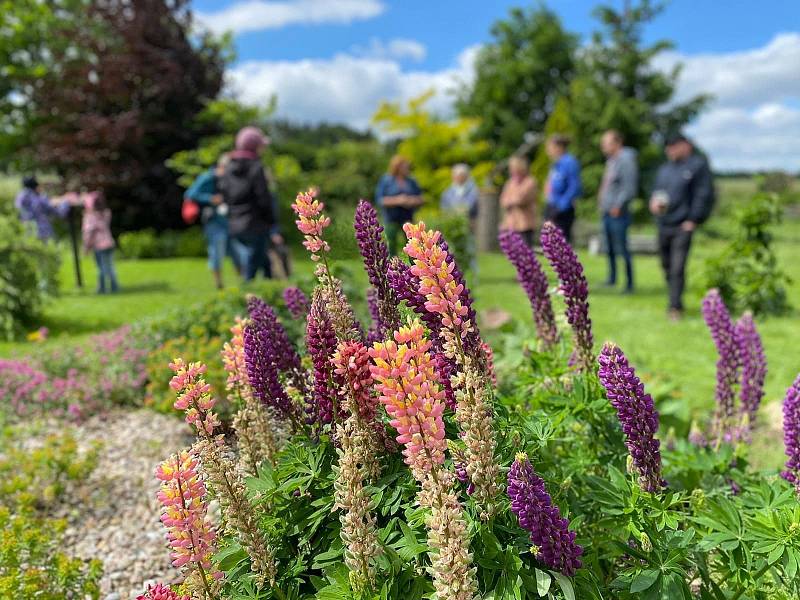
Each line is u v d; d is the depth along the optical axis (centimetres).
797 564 178
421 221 157
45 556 288
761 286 783
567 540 157
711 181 768
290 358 207
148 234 1942
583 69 3384
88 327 849
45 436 494
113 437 486
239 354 207
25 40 2255
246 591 180
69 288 1215
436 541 142
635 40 3222
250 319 203
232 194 777
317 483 187
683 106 3244
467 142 2386
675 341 679
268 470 196
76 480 406
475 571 144
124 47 2139
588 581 165
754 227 790
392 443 182
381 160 2816
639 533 182
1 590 250
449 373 178
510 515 173
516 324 562
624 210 963
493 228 1864
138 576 310
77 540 345
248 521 175
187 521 158
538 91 3791
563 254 229
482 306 823
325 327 181
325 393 185
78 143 2053
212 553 170
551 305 271
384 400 140
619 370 187
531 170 2589
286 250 1012
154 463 434
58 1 2377
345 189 2588
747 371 290
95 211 1131
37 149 2120
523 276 264
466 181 1090
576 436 239
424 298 180
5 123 2291
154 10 2142
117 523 361
